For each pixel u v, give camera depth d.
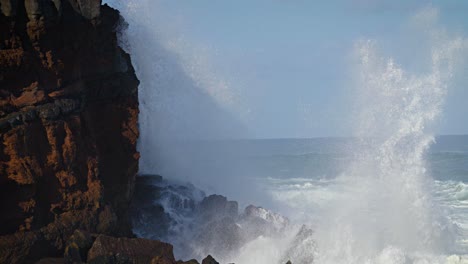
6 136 20.66
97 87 25.31
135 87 27.17
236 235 27.73
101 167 24.73
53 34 22.41
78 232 21.06
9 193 20.98
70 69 23.42
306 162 79.00
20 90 21.83
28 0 21.50
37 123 21.53
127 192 26.00
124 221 25.84
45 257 21.00
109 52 25.77
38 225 21.38
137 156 26.44
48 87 22.55
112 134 25.92
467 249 30.08
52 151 21.72
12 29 21.34
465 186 51.72
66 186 22.11
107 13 26.16
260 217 30.62
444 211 36.69
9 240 20.23
